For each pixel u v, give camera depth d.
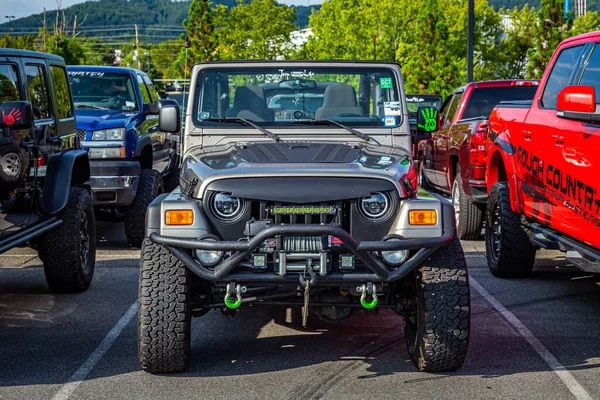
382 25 50.09
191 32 54.75
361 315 6.52
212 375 5.01
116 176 9.26
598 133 5.46
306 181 4.69
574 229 5.97
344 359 5.34
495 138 8.06
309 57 55.44
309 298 4.98
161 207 4.71
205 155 5.39
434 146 12.42
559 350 5.54
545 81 7.02
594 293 7.28
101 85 10.98
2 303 6.96
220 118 6.02
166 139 11.61
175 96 15.80
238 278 4.58
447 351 4.81
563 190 6.16
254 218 4.71
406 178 4.87
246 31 56.72
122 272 8.27
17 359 5.36
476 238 10.21
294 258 4.55
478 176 9.52
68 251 7.08
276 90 6.08
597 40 6.18
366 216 4.72
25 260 9.05
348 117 6.05
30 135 6.50
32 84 6.83
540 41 43.38
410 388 4.76
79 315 6.55
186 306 4.82
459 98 11.35
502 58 52.81
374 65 6.12
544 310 6.68
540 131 6.70
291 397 4.62
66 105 7.77
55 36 65.00
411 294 5.14
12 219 6.27
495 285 7.62
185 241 4.58
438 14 45.50
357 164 4.96
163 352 4.82
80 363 5.27
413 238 4.66
